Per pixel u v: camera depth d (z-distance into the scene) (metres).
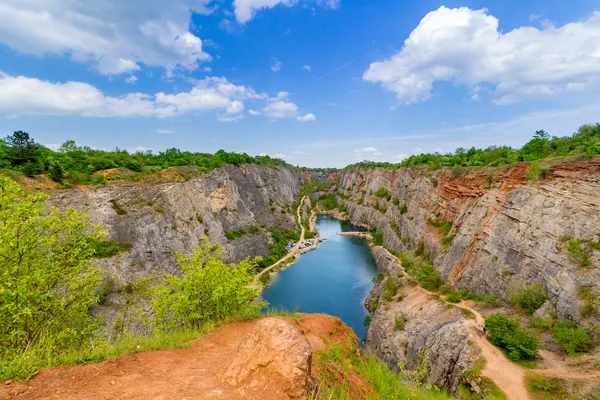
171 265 41.53
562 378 19.38
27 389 5.88
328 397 6.70
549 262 28.41
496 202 38.62
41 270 10.66
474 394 20.12
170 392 6.31
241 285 15.45
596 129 40.41
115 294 31.05
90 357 7.45
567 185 30.78
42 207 11.30
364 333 41.97
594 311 22.95
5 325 9.53
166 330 13.07
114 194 39.59
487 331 25.48
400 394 9.20
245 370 6.83
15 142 36.34
